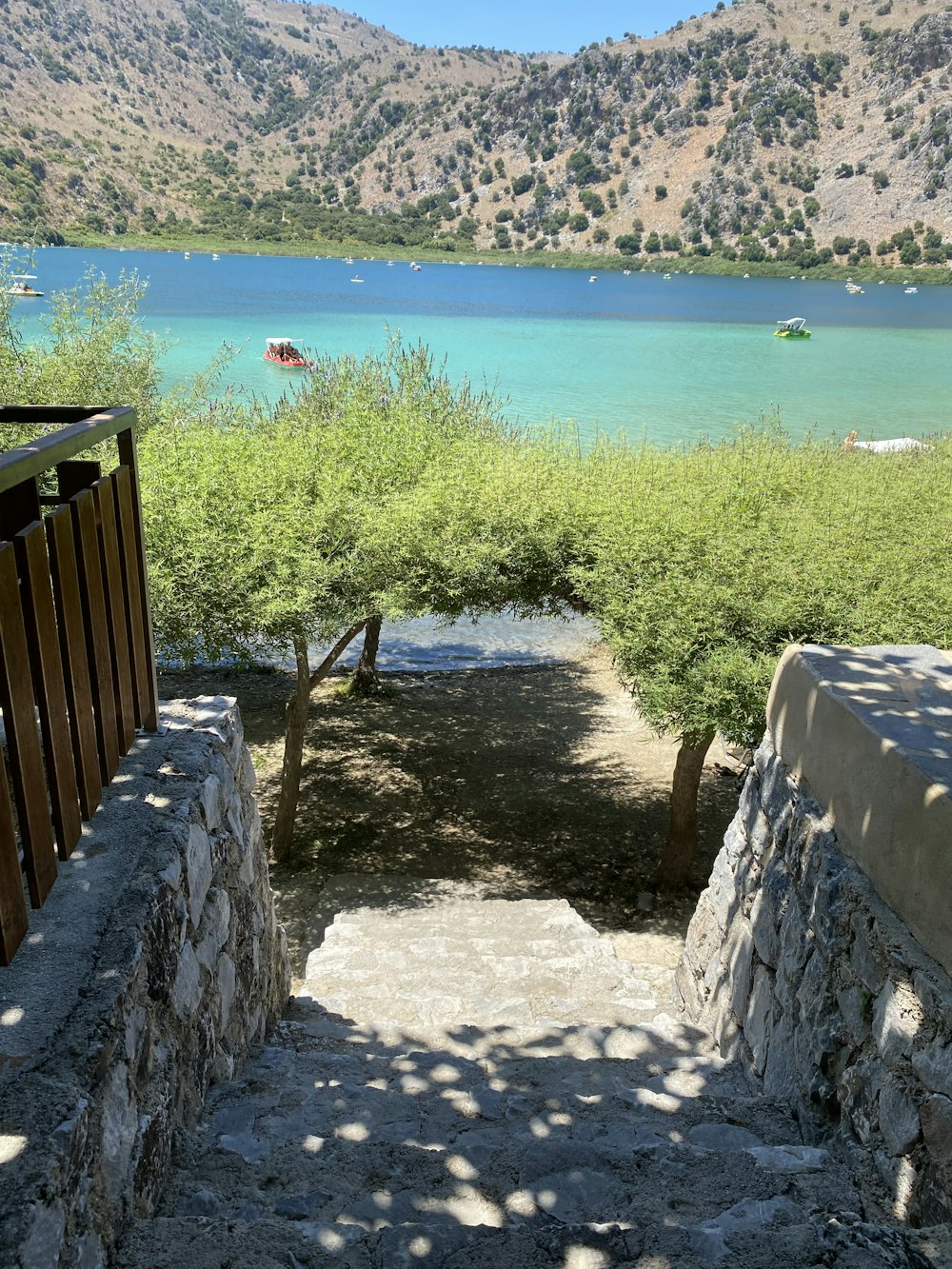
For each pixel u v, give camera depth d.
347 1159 2.87
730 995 4.76
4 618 2.39
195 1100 3.10
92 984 2.34
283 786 11.83
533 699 17.84
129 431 3.54
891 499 13.02
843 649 4.32
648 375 54.97
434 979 6.59
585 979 6.66
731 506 11.60
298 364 50.94
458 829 12.88
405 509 11.40
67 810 2.88
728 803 13.74
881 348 75.00
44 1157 1.81
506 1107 3.51
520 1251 2.23
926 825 2.87
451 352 62.62
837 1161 3.08
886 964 3.03
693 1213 2.65
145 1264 2.11
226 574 10.35
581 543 11.29
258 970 4.45
